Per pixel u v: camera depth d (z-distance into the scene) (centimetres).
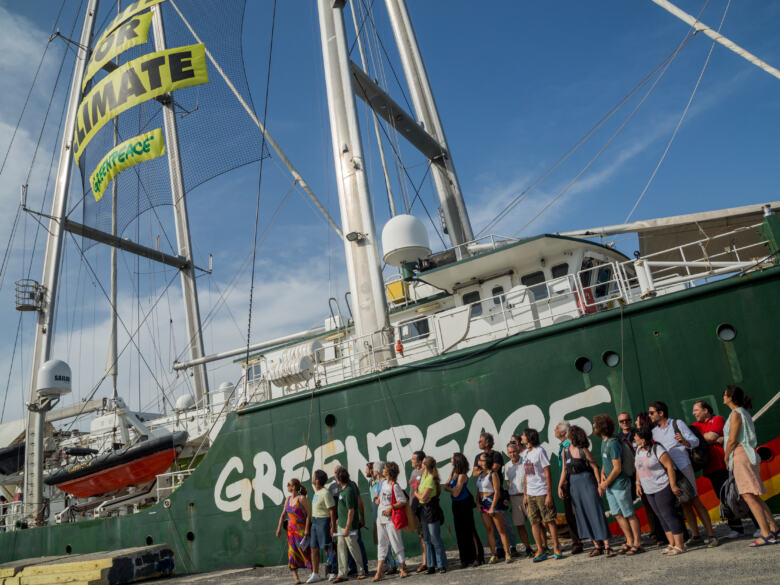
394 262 1500
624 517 754
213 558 1365
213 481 1404
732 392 698
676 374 973
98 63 2453
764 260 952
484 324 1413
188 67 2178
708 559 637
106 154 2366
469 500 884
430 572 866
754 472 669
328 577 1001
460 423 1132
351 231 1429
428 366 1180
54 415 2314
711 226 1387
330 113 1540
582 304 1106
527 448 852
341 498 948
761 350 923
